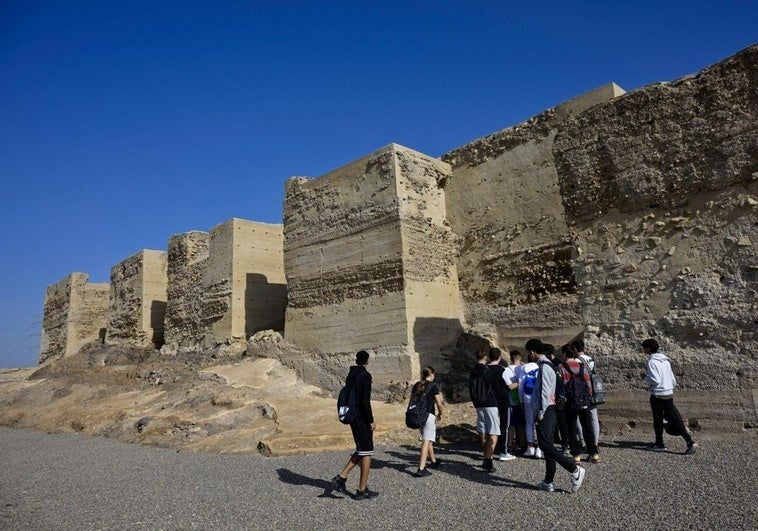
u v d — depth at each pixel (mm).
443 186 19500
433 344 16859
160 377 22516
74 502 8523
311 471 9492
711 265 8523
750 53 8516
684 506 5617
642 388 8938
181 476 9984
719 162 8625
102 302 39750
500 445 9570
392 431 12305
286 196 21516
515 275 17062
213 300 25406
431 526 5969
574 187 10320
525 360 16281
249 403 15914
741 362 7984
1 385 29375
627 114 9742
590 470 7582
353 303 17969
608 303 9602
